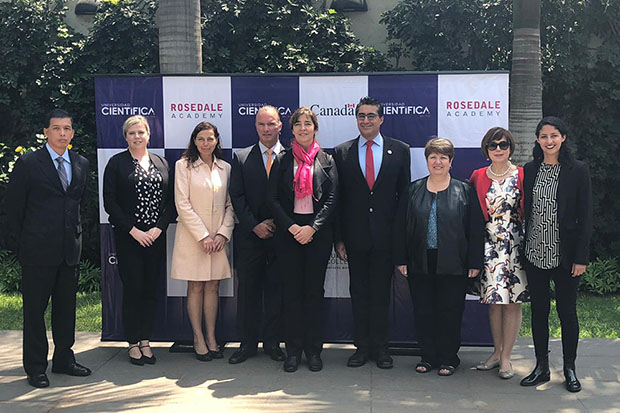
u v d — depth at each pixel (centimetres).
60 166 431
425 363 457
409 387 425
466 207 434
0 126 861
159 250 470
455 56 792
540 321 429
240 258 470
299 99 495
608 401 400
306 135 440
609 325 604
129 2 816
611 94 777
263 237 457
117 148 502
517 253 431
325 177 442
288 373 453
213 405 394
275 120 455
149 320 477
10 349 523
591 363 473
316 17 805
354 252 455
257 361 481
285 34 809
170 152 502
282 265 451
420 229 434
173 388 424
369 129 446
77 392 418
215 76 496
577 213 409
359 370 461
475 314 494
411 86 488
